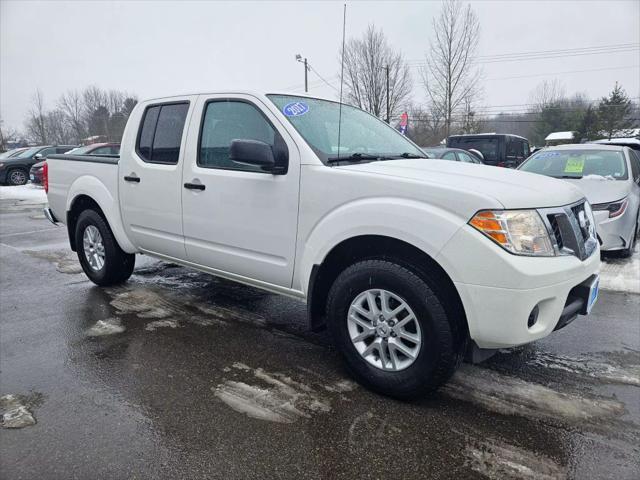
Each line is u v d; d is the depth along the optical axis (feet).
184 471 7.12
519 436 8.05
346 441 7.85
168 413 8.62
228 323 13.01
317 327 10.33
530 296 7.64
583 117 146.20
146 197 13.26
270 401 9.05
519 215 7.81
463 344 8.50
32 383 9.68
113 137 169.68
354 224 8.86
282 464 7.29
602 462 7.41
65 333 12.27
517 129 167.53
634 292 15.80
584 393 9.46
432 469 7.22
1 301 14.85
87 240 16.14
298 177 9.79
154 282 16.79
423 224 8.06
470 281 7.78
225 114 11.46
